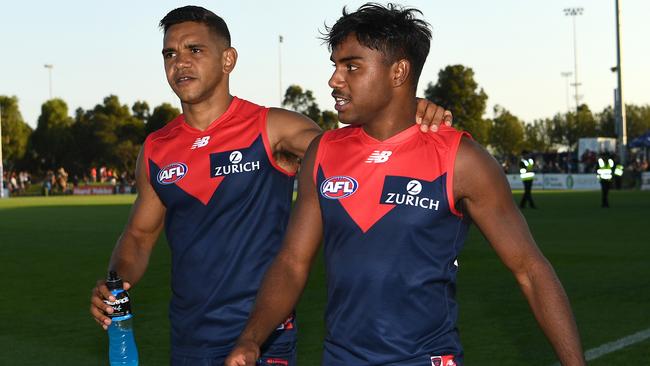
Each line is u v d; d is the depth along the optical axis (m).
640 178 38.66
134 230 3.70
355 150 2.69
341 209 2.62
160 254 12.75
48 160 73.75
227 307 3.45
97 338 6.57
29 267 11.27
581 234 14.77
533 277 2.54
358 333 2.59
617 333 6.32
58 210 27.28
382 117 2.66
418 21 2.65
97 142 70.06
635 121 90.81
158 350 6.11
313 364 5.66
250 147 3.52
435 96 81.56
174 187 3.50
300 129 3.55
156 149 3.60
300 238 2.77
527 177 23.17
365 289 2.57
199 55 3.50
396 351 2.55
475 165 2.57
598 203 25.39
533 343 6.04
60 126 72.44
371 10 2.61
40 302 8.35
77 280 9.96
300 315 7.41
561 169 51.16
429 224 2.56
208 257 3.46
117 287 3.24
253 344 2.66
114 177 61.91
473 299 7.96
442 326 2.60
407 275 2.55
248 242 3.47
